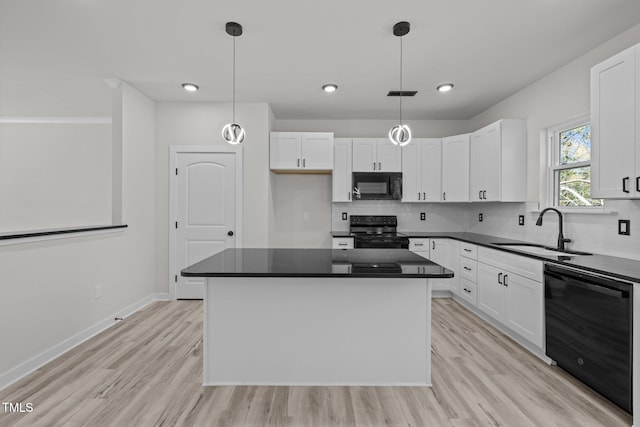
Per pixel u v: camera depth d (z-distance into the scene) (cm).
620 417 183
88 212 468
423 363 213
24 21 233
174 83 350
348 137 489
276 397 200
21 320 226
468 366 241
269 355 212
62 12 222
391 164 454
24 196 467
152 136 404
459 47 271
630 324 175
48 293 249
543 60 295
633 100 193
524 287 268
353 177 448
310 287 210
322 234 490
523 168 357
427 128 491
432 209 488
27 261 231
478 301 348
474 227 469
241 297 210
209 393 204
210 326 211
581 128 301
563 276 223
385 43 265
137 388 210
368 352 212
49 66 308
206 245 414
